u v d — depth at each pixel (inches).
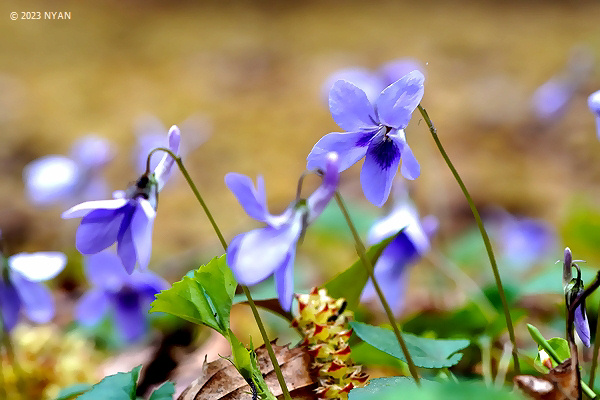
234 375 11.1
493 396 9.4
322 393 10.9
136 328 14.2
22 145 30.7
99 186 18.2
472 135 32.0
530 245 19.1
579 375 10.1
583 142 30.6
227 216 26.3
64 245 23.8
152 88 37.4
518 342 14.6
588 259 18.0
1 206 26.1
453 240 23.6
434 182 27.5
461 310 13.3
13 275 12.4
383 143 10.5
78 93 36.2
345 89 10.4
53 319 18.3
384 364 12.3
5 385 13.3
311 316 11.0
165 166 10.6
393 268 13.3
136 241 10.2
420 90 10.2
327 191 9.8
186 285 10.6
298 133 32.1
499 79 37.2
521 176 28.6
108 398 10.9
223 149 31.0
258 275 9.6
